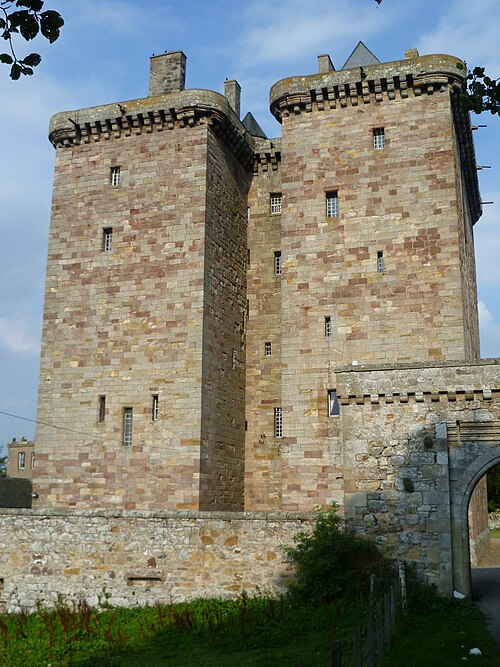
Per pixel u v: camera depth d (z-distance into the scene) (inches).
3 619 858.1
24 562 908.6
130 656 667.4
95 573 877.2
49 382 1269.7
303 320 1198.9
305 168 1258.6
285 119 1291.8
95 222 1311.5
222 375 1251.2
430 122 1205.1
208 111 1275.8
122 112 1315.2
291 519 818.8
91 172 1339.8
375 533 770.2
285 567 808.3
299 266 1221.7
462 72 1210.0
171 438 1163.9
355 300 1178.6
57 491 1218.0
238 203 1396.4
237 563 826.8
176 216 1251.8
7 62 359.6
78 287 1293.1
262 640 674.2
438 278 1144.8
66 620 797.2
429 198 1177.4
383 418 793.6
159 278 1236.5
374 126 1235.2
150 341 1216.2
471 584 822.5
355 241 1200.8
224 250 1309.1
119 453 1190.3
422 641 595.2
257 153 1451.8
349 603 727.1
